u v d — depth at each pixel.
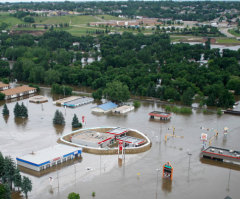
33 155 186.25
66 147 199.25
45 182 164.38
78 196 144.50
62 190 157.38
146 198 151.88
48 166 180.25
